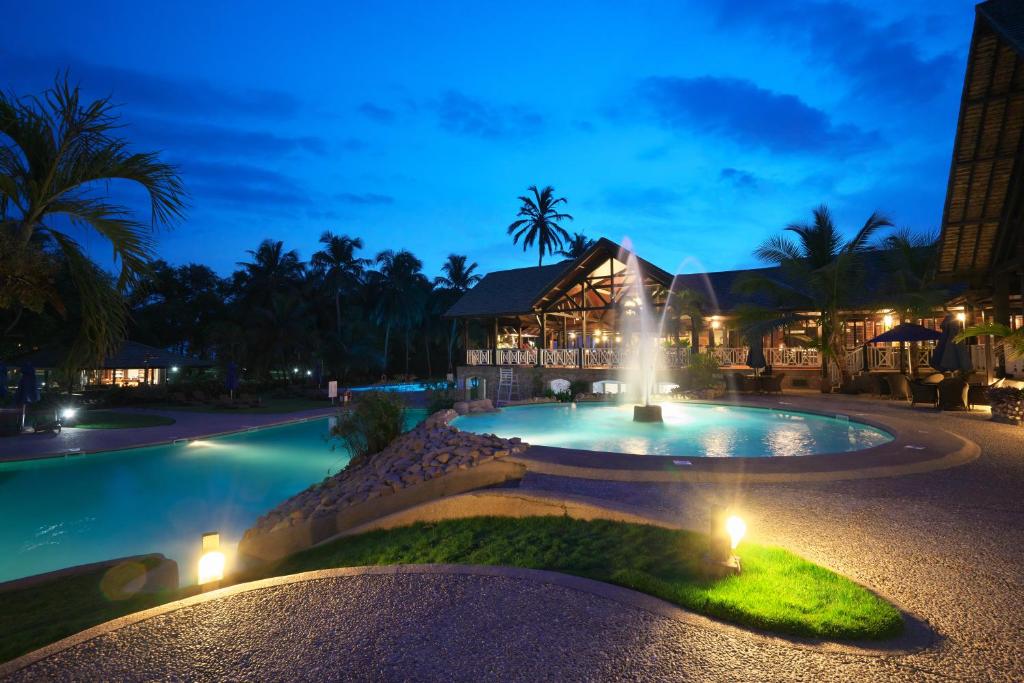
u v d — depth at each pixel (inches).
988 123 551.5
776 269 1144.2
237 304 2289.6
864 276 953.5
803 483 290.8
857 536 211.8
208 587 209.2
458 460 335.3
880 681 123.1
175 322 2358.5
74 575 248.5
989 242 669.3
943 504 252.2
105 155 177.9
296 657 136.6
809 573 175.2
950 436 409.4
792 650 135.2
